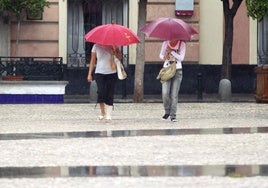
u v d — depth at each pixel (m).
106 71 33.66
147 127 31.66
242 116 37.84
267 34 61.72
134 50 60.09
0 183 17.95
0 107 45.47
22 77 50.88
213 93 61.19
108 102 34.09
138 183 17.86
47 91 50.28
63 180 18.34
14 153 23.41
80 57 60.94
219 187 17.27
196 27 60.81
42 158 22.17
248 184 17.67
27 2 55.34
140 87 50.03
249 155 22.66
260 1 49.31
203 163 20.98
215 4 61.09
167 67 33.75
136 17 60.78
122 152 23.42
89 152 23.47
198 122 34.09
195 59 60.81
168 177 18.69
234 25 61.41
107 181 18.17
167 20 33.75
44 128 31.55
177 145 25.17
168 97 34.47
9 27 59.59
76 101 52.69
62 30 60.28
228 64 54.12
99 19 61.25
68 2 60.84
